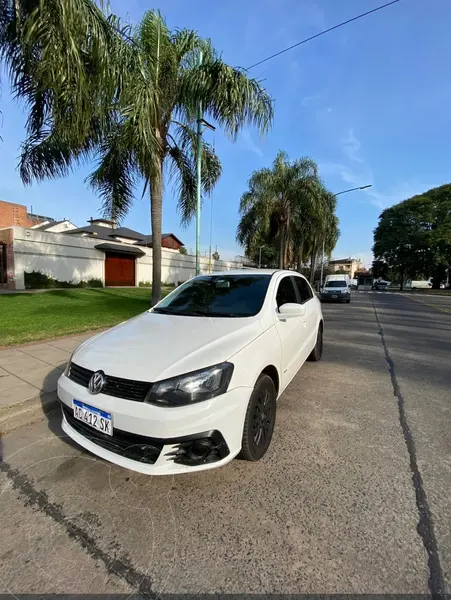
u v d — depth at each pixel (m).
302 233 21.27
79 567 1.81
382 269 64.62
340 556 1.87
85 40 4.54
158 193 8.91
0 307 10.43
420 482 2.53
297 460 2.82
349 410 3.83
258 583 1.71
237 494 2.39
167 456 2.19
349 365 5.70
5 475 2.61
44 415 3.64
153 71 7.68
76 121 4.80
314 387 4.59
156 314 3.66
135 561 1.85
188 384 2.26
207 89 7.85
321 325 6.09
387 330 9.38
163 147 8.77
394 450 2.98
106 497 2.37
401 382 4.83
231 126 8.16
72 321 8.32
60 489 2.45
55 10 4.09
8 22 4.77
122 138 7.04
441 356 6.37
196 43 8.08
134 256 25.64
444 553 1.89
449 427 3.43
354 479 2.56
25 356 5.40
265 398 2.87
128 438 2.26
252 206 19.31
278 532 2.05
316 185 18.47
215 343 2.63
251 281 3.99
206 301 3.73
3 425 3.32
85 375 2.58
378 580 1.72
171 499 2.35
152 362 2.41
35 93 5.59
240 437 2.43
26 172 8.73
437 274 50.59
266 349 2.92
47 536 2.02
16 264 17.17
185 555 1.89
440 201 46.88
